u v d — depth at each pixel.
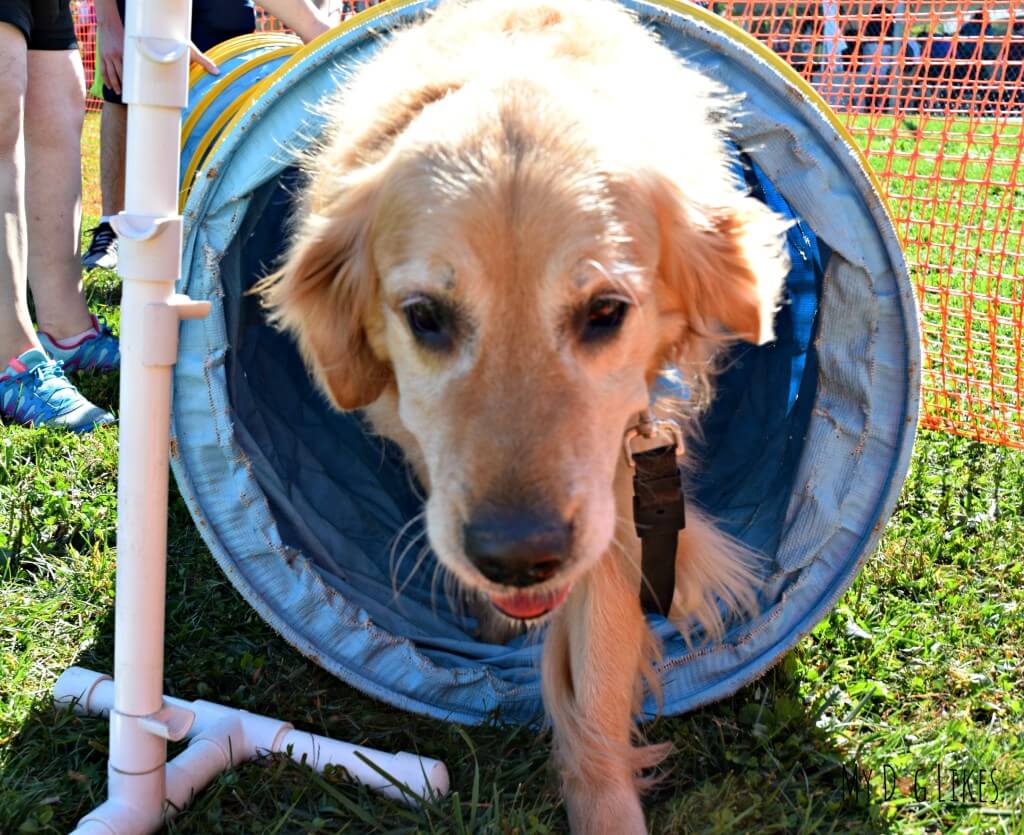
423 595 0.63
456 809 0.44
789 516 0.54
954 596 0.64
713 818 0.45
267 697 0.54
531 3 0.56
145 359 0.41
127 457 0.42
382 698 0.53
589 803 0.46
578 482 0.40
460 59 0.51
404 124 0.50
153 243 0.40
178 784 0.46
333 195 0.51
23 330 0.83
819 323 0.54
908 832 0.45
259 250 0.68
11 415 0.83
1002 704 0.55
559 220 0.41
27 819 0.44
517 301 0.41
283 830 0.46
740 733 0.52
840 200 0.49
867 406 0.51
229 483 0.52
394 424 0.56
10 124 0.78
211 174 0.50
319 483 0.66
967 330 0.92
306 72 0.51
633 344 0.45
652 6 0.53
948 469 0.79
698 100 0.52
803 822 0.46
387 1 0.57
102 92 1.12
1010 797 0.47
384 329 0.49
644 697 0.54
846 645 0.60
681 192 0.48
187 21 0.40
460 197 0.42
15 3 0.76
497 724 0.53
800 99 0.50
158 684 0.44
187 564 0.66
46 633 0.58
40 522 0.68
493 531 0.38
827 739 0.52
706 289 0.50
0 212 0.80
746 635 0.52
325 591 0.53
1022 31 2.08
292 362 0.72
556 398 0.40
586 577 0.48
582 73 0.49
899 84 1.38
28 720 0.51
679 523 0.51
